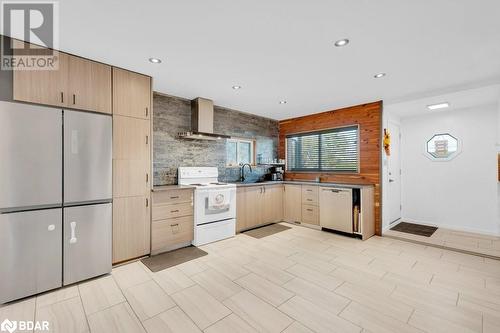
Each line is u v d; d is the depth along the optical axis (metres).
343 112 4.53
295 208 4.70
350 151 4.44
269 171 5.49
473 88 3.14
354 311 1.89
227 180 4.61
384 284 2.32
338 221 3.96
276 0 1.59
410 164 4.76
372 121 4.10
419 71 2.77
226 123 4.62
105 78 2.60
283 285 2.30
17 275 1.99
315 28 1.93
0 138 1.91
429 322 1.75
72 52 2.34
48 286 2.14
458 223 4.21
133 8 1.67
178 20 1.82
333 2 1.61
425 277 2.47
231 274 2.53
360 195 3.71
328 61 2.53
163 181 3.69
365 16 1.77
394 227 4.36
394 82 3.13
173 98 3.80
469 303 2.00
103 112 2.58
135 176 2.83
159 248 3.07
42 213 2.11
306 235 3.97
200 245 3.44
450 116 4.29
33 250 2.07
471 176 4.09
